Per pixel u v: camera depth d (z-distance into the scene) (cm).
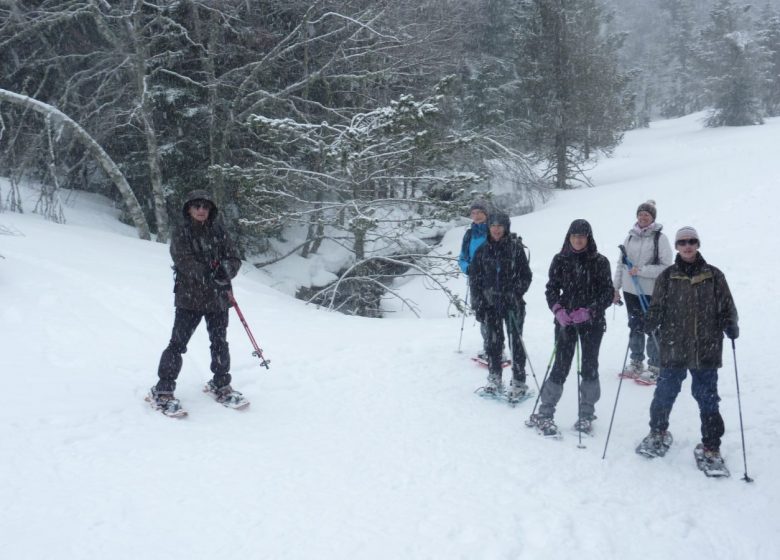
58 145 1549
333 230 1948
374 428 502
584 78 2564
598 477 432
